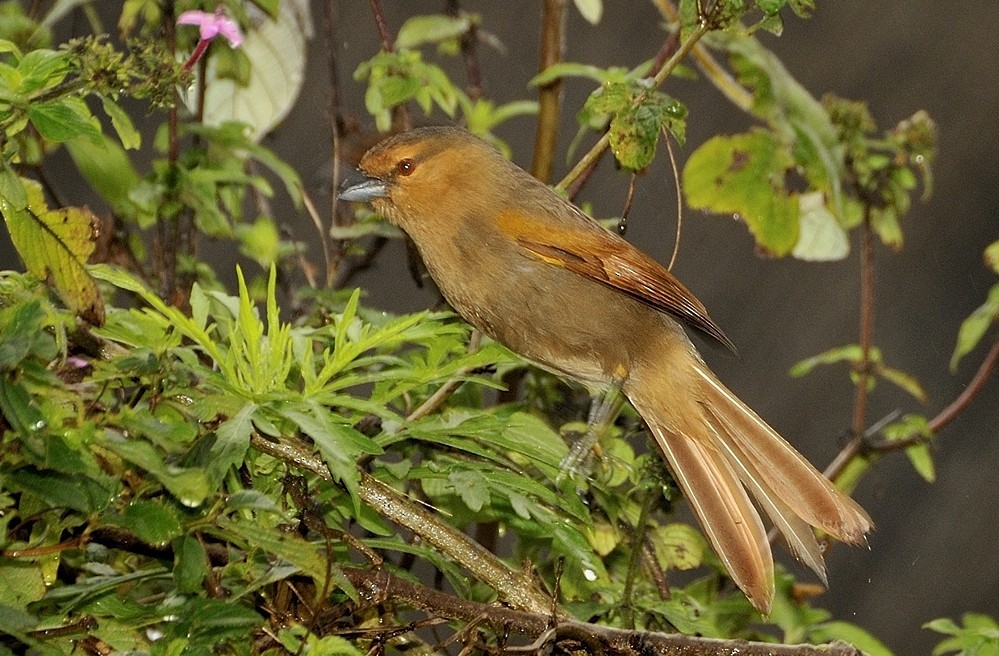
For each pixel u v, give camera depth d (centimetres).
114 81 618
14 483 545
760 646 599
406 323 637
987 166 1419
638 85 795
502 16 1445
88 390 589
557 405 968
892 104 1422
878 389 1381
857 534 771
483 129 1020
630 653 605
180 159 986
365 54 1357
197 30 1007
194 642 557
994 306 1030
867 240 1051
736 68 1009
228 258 1282
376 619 695
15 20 931
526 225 848
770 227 1039
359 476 625
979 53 1428
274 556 635
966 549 1325
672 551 879
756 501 851
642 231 1367
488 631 679
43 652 570
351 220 1082
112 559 714
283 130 1328
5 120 599
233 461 561
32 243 619
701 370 845
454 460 697
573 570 804
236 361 625
